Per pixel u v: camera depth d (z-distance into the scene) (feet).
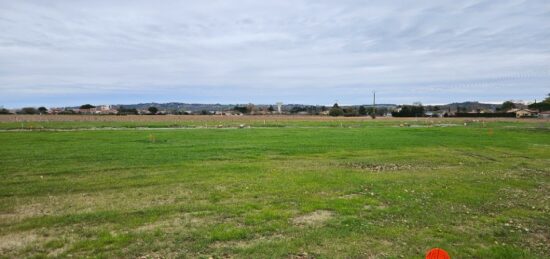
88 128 163.53
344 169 60.80
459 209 37.37
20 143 91.91
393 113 428.15
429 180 51.90
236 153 78.69
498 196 43.21
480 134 149.48
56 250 25.79
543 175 58.70
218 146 91.61
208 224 31.60
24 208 35.76
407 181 50.93
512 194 44.55
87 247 26.27
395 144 104.53
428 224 32.50
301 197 41.04
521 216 35.68
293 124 222.48
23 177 50.24
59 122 214.69
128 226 30.81
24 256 24.77
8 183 46.47
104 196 40.93
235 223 31.99
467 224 32.86
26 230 29.66
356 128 187.21
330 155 78.59
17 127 161.89
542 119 344.49
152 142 99.35
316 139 116.47
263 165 63.36
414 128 190.70
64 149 80.48
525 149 97.25
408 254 26.04
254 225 31.58
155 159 68.08
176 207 36.58
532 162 73.67
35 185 45.57
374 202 39.34
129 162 64.03
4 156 69.00
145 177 51.44
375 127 199.62
